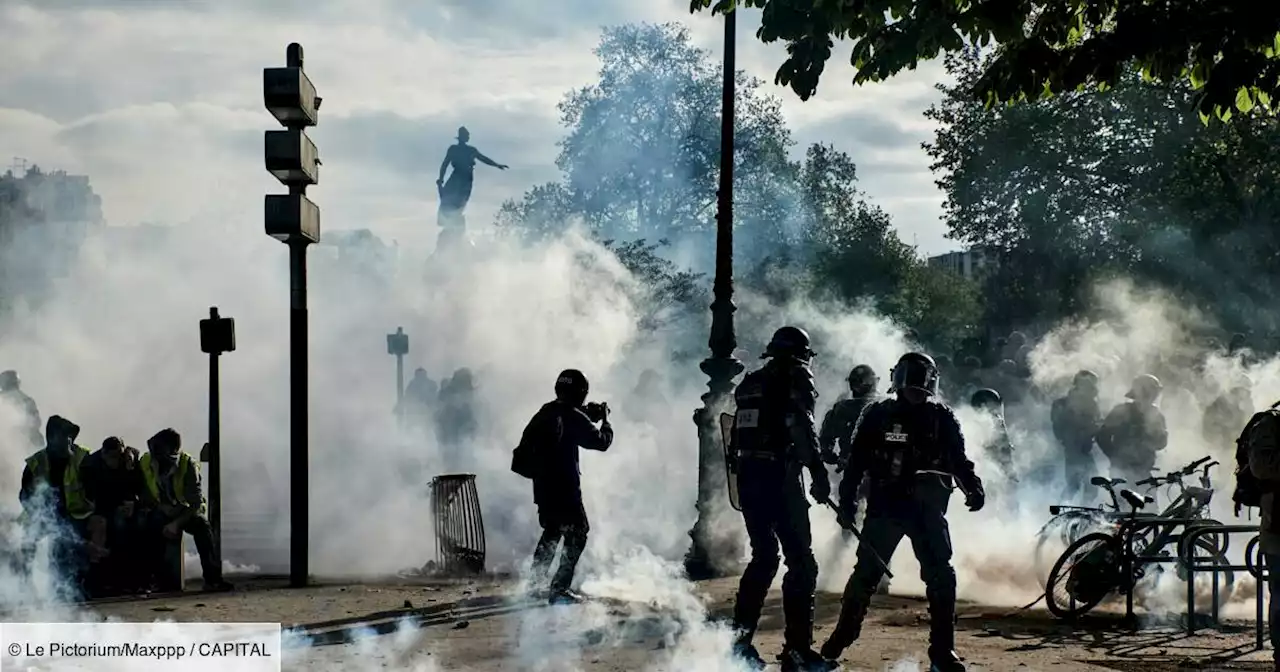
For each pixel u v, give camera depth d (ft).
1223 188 127.54
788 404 30.58
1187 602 38.58
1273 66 37.27
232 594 42.78
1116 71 36.88
